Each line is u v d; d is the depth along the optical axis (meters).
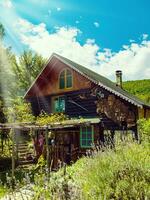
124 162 6.38
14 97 30.61
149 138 12.44
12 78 32.66
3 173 16.20
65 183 5.00
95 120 20.23
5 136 21.81
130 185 5.71
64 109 23.28
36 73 47.03
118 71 32.16
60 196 4.80
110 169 6.42
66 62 22.08
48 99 24.75
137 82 57.31
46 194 4.96
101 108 21.02
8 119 22.89
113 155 7.44
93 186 5.87
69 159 20.12
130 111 20.03
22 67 46.16
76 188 4.93
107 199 5.67
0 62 32.44
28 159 21.78
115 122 20.38
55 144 20.30
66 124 17.41
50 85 24.66
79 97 22.38
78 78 22.59
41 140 21.55
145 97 51.84
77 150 20.56
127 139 9.57
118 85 31.89
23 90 43.69
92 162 7.63
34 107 25.81
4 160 19.97
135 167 6.12
